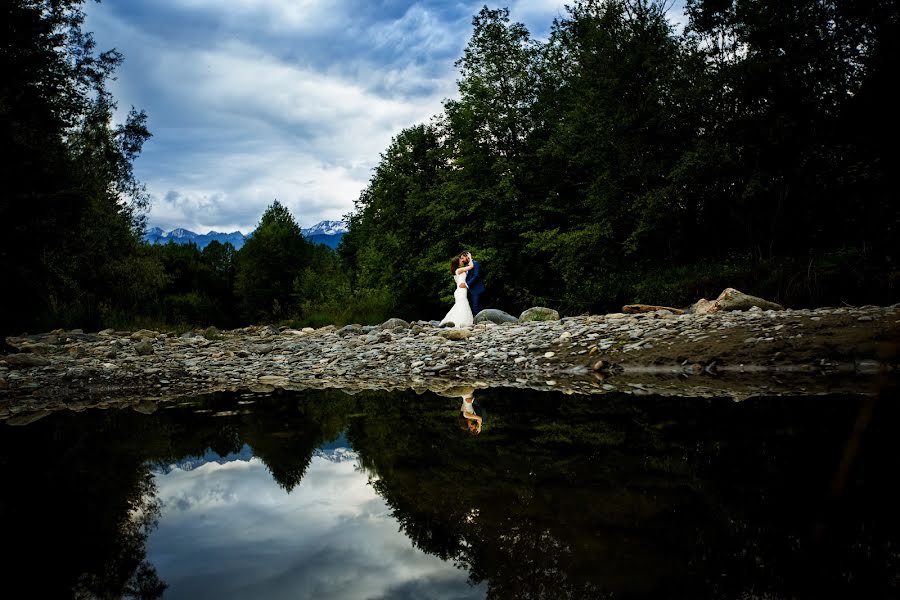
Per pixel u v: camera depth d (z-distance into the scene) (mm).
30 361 8141
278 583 1369
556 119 21453
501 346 8477
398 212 26953
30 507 2123
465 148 22625
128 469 2734
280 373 7609
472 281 13711
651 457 2551
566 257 17844
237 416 4316
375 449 2996
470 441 3115
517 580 1315
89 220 23016
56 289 18047
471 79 22219
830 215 13453
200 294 61281
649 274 16234
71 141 24859
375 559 1519
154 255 29125
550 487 2152
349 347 10125
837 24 13078
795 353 5863
